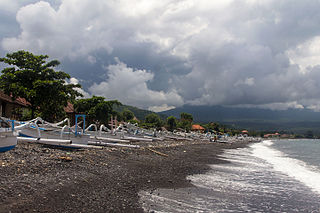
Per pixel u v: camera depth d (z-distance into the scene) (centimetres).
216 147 4775
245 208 881
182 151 2898
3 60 2667
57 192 792
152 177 1248
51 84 2614
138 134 3950
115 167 1336
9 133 1232
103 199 811
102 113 4162
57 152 1466
